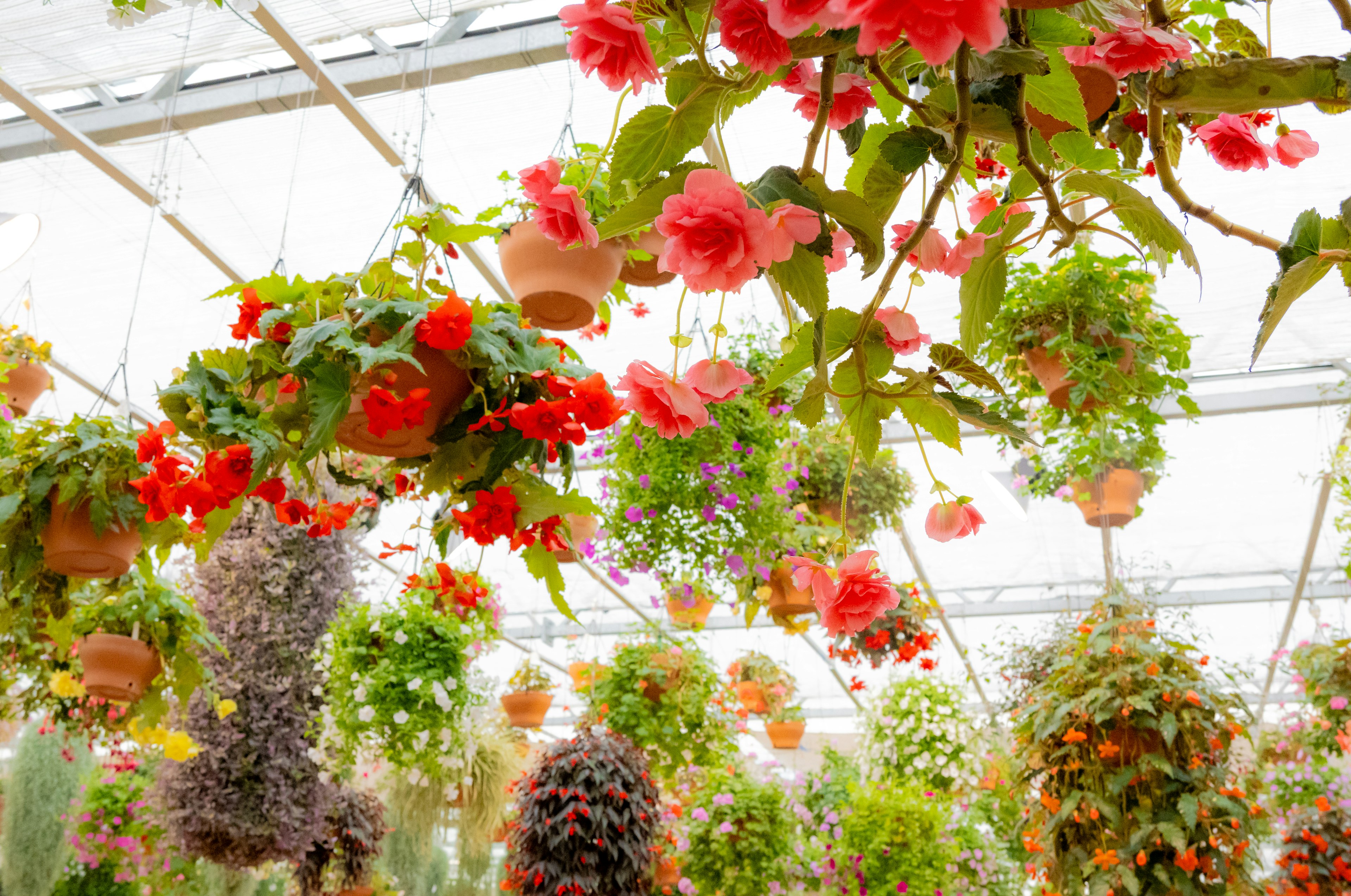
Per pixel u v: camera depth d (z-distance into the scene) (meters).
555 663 10.62
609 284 2.13
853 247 0.89
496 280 5.04
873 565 0.97
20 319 5.95
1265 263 4.59
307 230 5.13
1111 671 3.08
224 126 4.53
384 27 3.99
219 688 3.64
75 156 4.79
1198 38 1.13
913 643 4.89
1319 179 3.91
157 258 5.48
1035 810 3.14
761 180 0.79
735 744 5.09
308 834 3.86
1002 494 6.13
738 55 0.76
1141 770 2.87
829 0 0.54
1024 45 0.81
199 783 3.71
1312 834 5.70
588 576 8.85
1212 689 3.10
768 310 5.06
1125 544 8.25
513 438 1.45
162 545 2.23
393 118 4.36
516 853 4.52
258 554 3.88
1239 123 1.10
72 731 4.15
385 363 1.41
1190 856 2.75
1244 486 7.40
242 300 1.51
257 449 1.40
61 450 2.21
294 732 3.86
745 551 3.26
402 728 3.96
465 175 4.65
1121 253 3.95
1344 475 5.66
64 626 2.67
